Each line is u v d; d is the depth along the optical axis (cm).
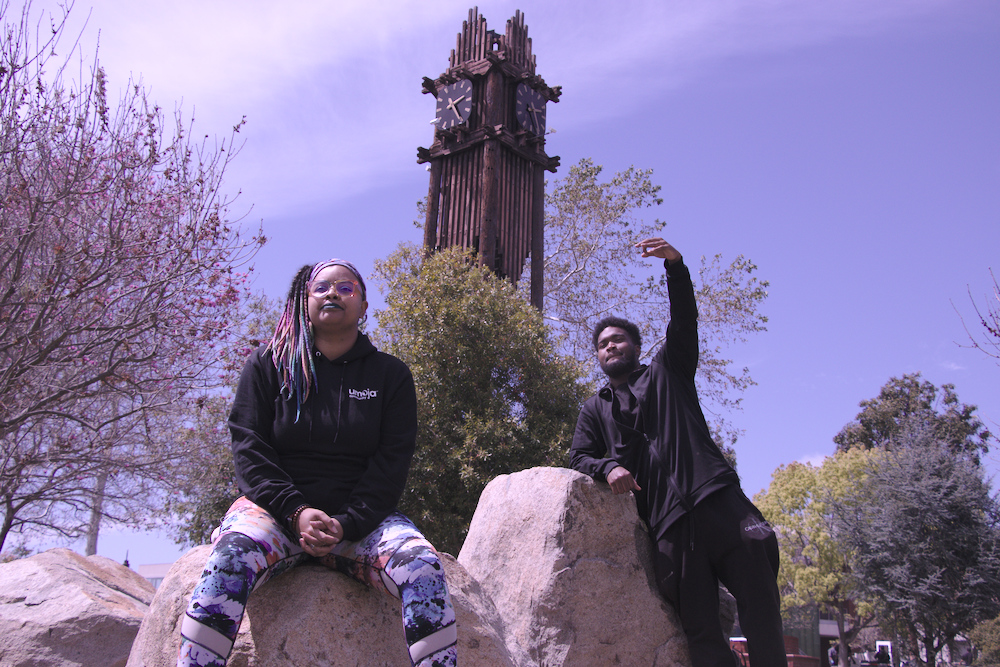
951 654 2012
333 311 249
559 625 316
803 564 2803
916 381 4041
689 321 348
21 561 404
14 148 807
